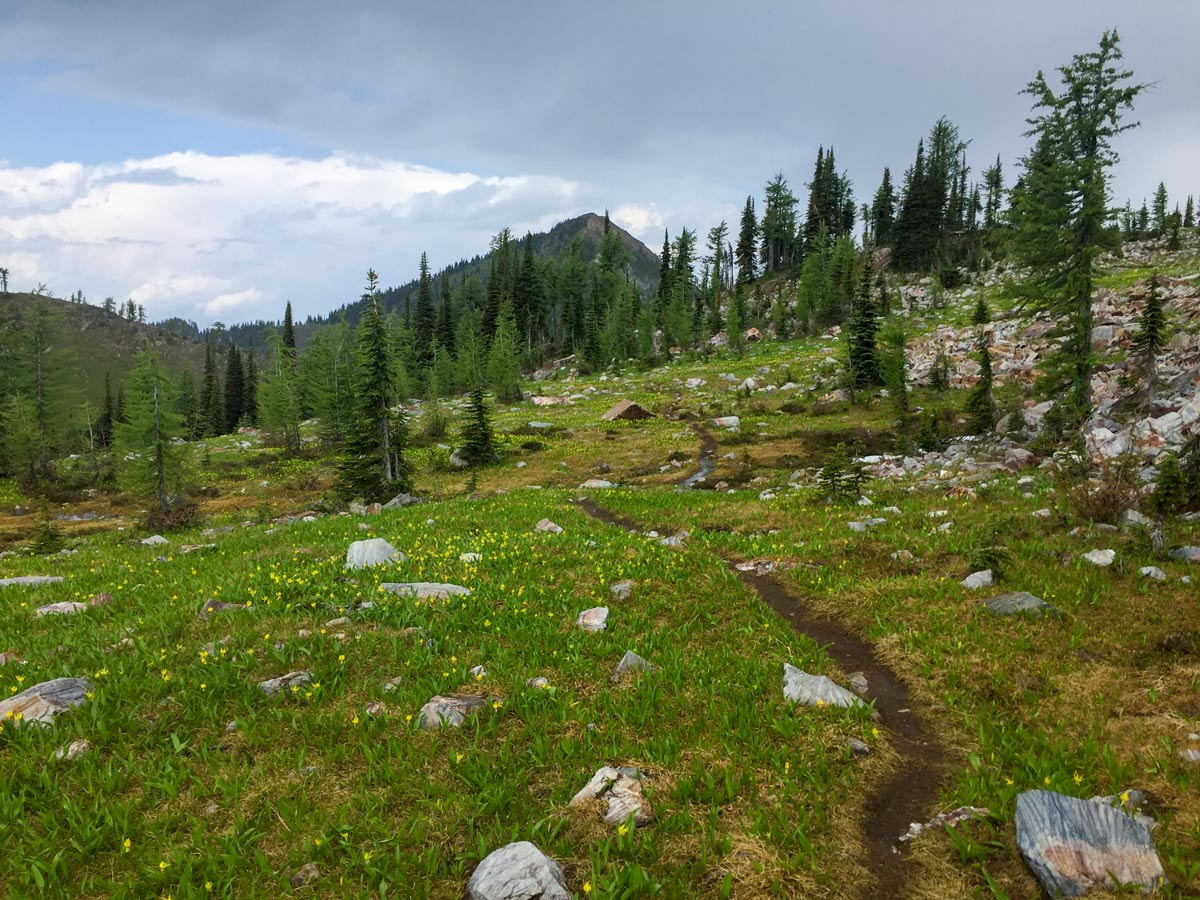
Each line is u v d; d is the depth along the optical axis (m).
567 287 133.62
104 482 55.28
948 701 7.62
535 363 120.31
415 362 106.69
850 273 97.94
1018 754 6.33
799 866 5.00
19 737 6.30
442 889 4.79
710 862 5.06
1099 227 27.80
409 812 5.61
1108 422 24.84
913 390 52.22
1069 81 27.00
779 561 13.68
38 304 62.09
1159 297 23.81
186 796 5.75
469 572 12.64
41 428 58.81
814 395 58.59
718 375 78.44
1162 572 10.10
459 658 8.63
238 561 13.80
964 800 5.75
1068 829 4.88
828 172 126.69
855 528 15.78
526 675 8.19
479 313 127.25
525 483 39.22
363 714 7.01
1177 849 4.80
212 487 48.81
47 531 24.48
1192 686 7.11
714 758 6.47
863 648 9.62
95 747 6.35
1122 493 13.32
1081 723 6.84
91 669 7.93
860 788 6.08
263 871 4.87
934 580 11.38
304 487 47.97
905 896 4.75
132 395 40.47
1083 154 27.77
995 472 22.33
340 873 4.90
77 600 11.13
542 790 6.01
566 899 4.55
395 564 12.95
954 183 124.75
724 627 10.22
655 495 26.00
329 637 8.97
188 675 7.71
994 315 71.75
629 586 11.94
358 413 35.06
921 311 88.38
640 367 97.50
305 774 6.08
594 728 6.91
